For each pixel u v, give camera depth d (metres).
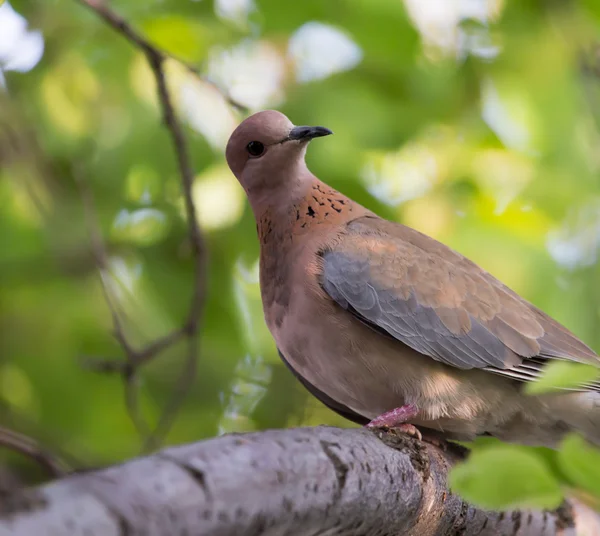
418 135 11.07
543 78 11.28
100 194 11.51
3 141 11.18
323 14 10.99
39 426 11.65
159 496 4.27
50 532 3.77
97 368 9.38
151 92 11.37
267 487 4.89
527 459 4.91
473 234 11.00
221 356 11.59
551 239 11.34
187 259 11.29
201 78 9.44
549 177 11.25
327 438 5.61
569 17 11.48
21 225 11.43
